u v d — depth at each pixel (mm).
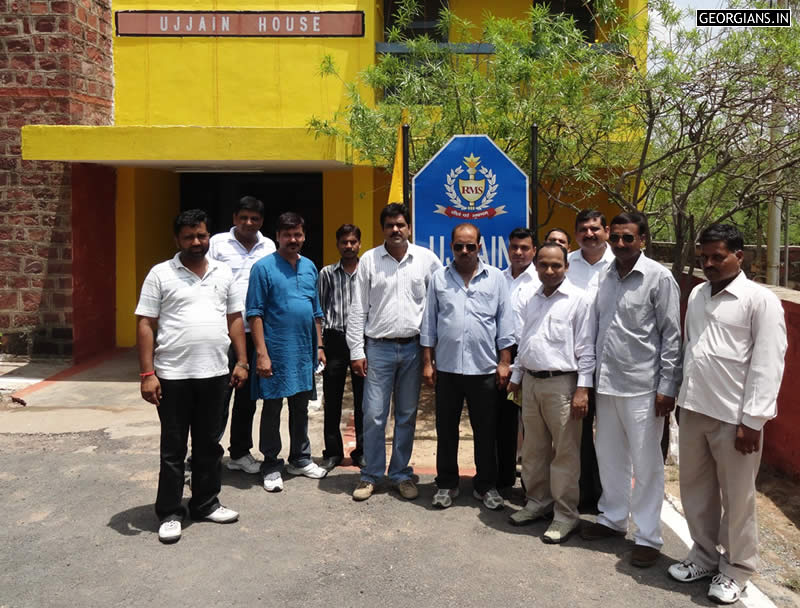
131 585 4020
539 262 4609
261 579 4098
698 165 7395
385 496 5332
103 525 4785
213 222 11961
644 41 7824
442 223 6285
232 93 9945
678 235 7816
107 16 10094
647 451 4281
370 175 9562
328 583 4059
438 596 3926
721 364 3850
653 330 4309
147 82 10047
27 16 9328
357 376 6020
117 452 6258
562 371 4566
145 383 4516
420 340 5207
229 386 5574
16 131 9469
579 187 9266
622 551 4473
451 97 7586
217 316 4684
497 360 5141
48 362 9703
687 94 6918
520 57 7145
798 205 12539
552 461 4680
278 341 5328
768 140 7297
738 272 3906
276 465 5473
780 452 5793
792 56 6691
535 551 4457
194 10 9906
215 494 4887
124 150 8461
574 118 7305
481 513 5031
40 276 9641
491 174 6234
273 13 9812
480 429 5074
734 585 3912
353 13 9750
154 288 4559
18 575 4117
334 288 5996
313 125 8266
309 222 11648
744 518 3859
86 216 9891
